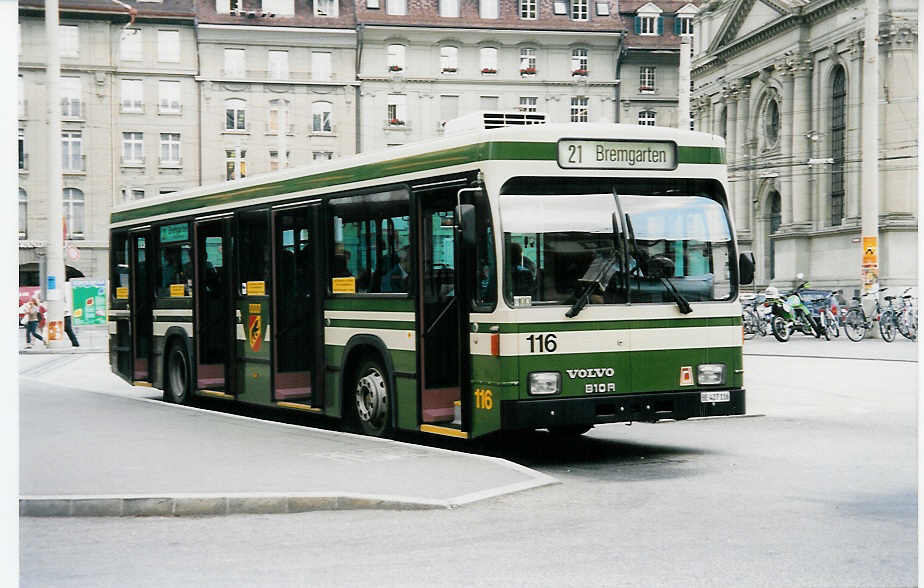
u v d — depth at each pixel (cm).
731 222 1150
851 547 726
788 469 1072
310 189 1365
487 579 656
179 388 1722
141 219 1842
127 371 1912
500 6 7350
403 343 1195
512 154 1068
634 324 1098
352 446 1156
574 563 694
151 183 6881
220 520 857
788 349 2967
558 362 1067
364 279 1262
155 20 6838
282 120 3606
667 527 802
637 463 1133
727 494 938
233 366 1545
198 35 6906
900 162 5056
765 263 6241
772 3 5938
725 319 1141
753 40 6212
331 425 1536
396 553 733
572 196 1088
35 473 995
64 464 1045
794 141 5822
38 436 1248
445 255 1138
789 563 684
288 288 1419
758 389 1916
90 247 6781
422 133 7225
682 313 1120
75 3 6694
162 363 1764
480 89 7300
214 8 6944
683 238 1127
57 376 2525
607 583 642
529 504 899
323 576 673
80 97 6762
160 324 1777
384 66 7162
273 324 1438
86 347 3719
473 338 1086
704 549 727
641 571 669
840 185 5531
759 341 3412
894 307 3350
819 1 5528
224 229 1564
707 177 1144
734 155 6538
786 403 1698
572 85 7425
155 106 6875
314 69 7081
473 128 1151
